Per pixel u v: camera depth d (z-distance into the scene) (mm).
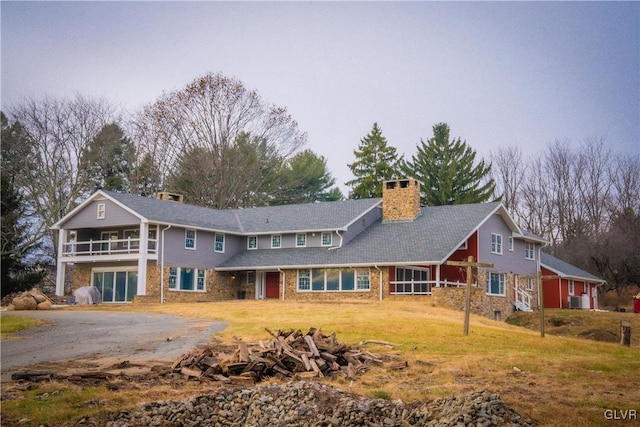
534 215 66812
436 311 33156
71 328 25328
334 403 12727
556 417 12445
